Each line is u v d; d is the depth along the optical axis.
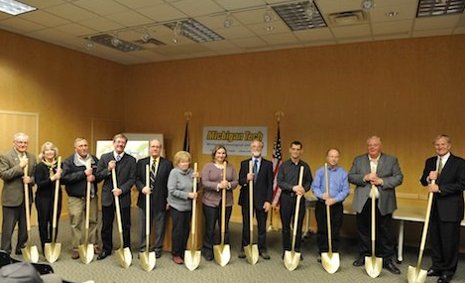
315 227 5.82
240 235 5.51
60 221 6.00
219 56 7.02
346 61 6.02
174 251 4.26
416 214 4.42
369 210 4.11
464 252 4.86
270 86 6.58
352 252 4.78
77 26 5.36
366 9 4.03
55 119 6.38
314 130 6.23
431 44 5.50
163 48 6.55
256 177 4.39
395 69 5.70
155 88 7.64
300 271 4.04
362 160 4.16
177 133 7.41
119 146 4.29
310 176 4.39
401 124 5.66
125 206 4.29
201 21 5.07
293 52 6.40
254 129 6.69
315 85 6.23
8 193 4.23
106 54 7.05
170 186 4.22
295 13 4.75
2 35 5.53
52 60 6.33
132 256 4.45
